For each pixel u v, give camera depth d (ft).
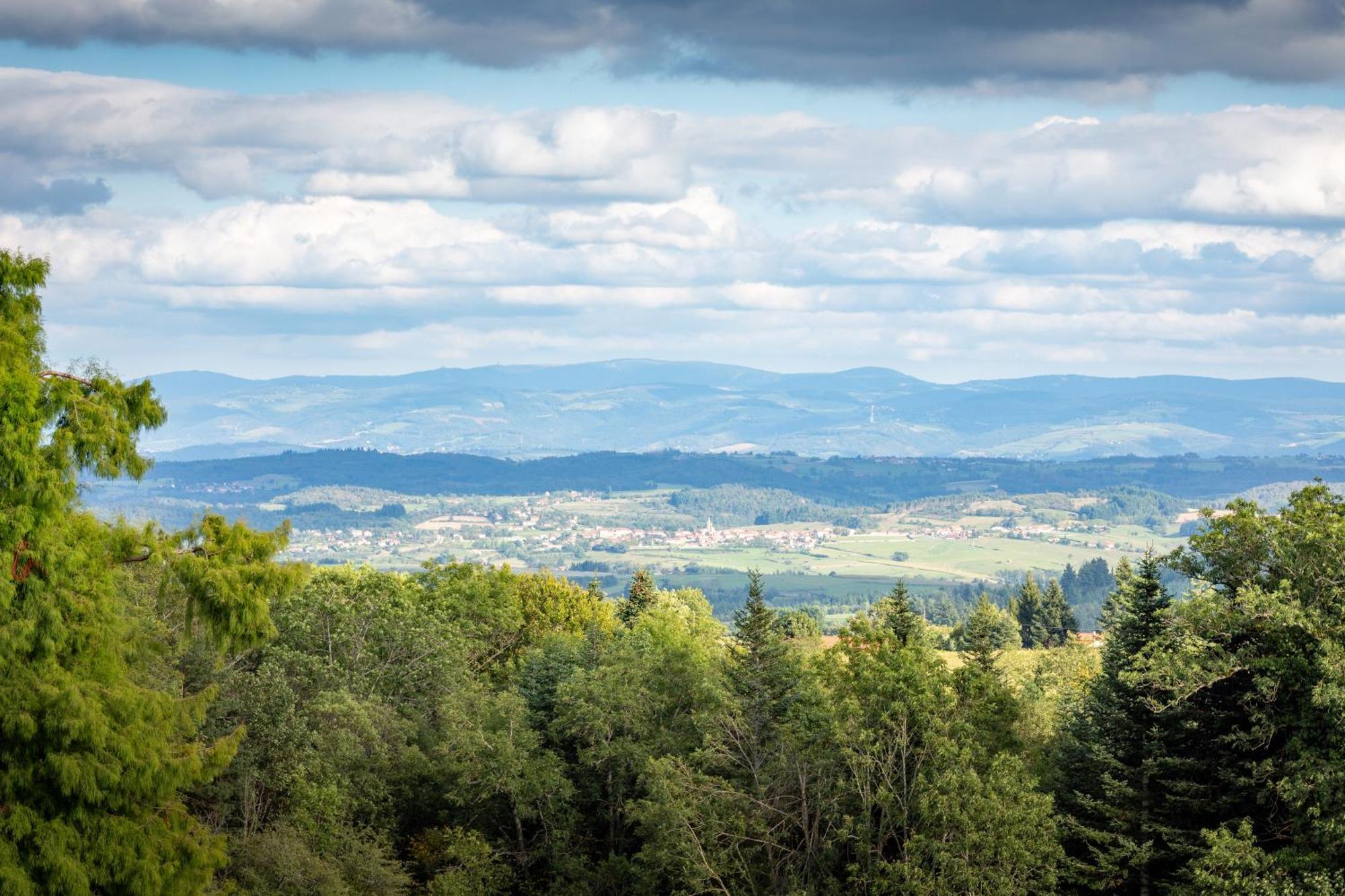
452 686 254.27
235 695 194.29
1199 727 183.93
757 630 221.66
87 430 103.30
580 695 238.07
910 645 207.72
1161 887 192.65
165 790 105.50
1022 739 237.25
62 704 98.53
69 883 98.53
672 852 196.95
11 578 97.81
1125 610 202.49
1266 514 181.47
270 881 171.83
